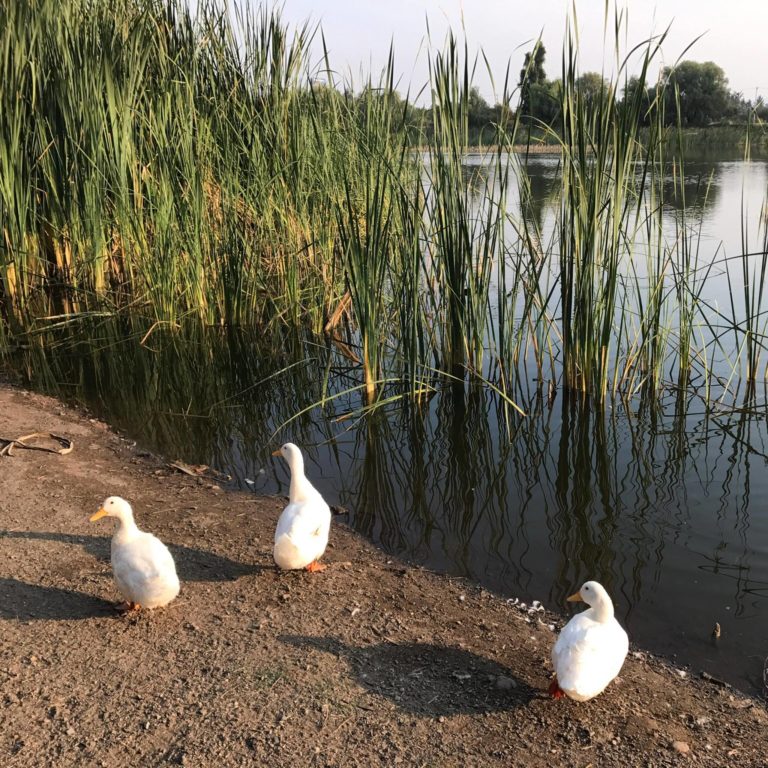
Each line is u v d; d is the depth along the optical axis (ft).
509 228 26.12
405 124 15.61
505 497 12.81
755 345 16.51
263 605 9.22
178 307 21.21
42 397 16.78
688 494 12.74
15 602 9.02
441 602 9.55
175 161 20.10
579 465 13.93
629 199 16.63
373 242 15.83
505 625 9.09
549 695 7.78
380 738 7.13
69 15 21.17
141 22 20.54
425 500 12.71
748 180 49.85
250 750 6.93
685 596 9.86
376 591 9.73
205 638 8.52
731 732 7.40
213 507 11.86
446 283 16.48
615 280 14.90
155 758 6.81
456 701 7.65
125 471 13.05
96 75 20.20
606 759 6.97
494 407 16.47
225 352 20.02
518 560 10.77
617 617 9.39
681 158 15.21
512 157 15.28
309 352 19.95
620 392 16.80
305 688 7.75
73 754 6.83
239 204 21.04
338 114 20.94
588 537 11.43
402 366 17.81
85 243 21.63
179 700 7.52
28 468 12.84
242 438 15.26
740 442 14.61
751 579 10.23
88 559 10.06
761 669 8.45
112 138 20.79
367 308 16.10
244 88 21.81
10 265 21.24
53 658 8.08
